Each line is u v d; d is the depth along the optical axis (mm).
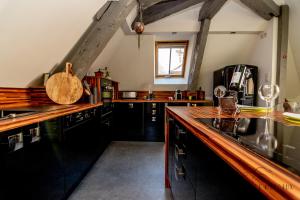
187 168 1163
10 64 1760
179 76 4953
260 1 3029
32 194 1212
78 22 2225
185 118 1174
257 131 796
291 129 835
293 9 3234
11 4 1313
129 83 4668
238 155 505
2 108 1828
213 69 4539
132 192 1912
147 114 3930
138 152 3146
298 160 448
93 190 1946
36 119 1258
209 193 774
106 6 2492
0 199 960
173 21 3578
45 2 1569
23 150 1129
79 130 1996
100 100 2998
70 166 1776
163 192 1914
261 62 3842
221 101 1441
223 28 3623
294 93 4145
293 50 3656
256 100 3922
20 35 1596
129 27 3332
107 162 2695
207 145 751
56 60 2430
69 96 2277
